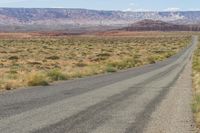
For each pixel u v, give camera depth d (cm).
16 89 2520
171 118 1477
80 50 10956
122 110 1666
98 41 19300
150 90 2516
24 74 3528
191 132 1239
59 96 2150
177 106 1794
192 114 1566
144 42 18175
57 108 1700
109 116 1508
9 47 11781
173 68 4841
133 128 1280
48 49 11131
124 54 9075
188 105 1827
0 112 1570
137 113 1589
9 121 1368
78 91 2422
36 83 2809
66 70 4197
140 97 2141
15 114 1523
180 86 2783
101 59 7062
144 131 1237
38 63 5762
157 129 1271
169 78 3484
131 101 1969
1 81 2756
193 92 2395
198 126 1328
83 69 4466
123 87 2700
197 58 6391
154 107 1761
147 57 7419
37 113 1555
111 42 18088
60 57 7700
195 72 3909
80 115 1521
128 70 4622
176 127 1309
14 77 3191
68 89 2541
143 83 3014
